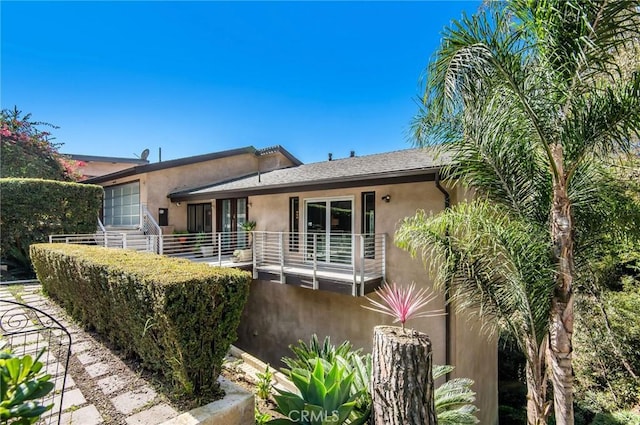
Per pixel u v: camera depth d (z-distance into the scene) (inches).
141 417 114.3
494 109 138.9
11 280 362.6
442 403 138.1
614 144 142.9
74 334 189.9
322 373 121.8
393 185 287.9
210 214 504.7
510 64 130.9
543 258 146.9
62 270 209.6
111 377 142.2
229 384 137.6
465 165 168.6
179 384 127.0
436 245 172.9
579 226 165.5
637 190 199.0
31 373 81.4
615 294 279.3
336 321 320.5
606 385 281.7
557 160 145.9
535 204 167.9
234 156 595.2
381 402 102.7
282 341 366.6
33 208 393.1
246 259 392.2
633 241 162.7
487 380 300.2
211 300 121.5
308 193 363.9
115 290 147.2
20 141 536.4
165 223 506.9
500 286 166.2
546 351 166.9
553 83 129.6
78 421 111.7
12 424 75.2
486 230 150.6
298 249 376.5
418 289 267.3
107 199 622.2
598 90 128.5
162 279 117.5
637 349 272.8
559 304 148.9
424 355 101.0
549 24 123.9
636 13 116.8
